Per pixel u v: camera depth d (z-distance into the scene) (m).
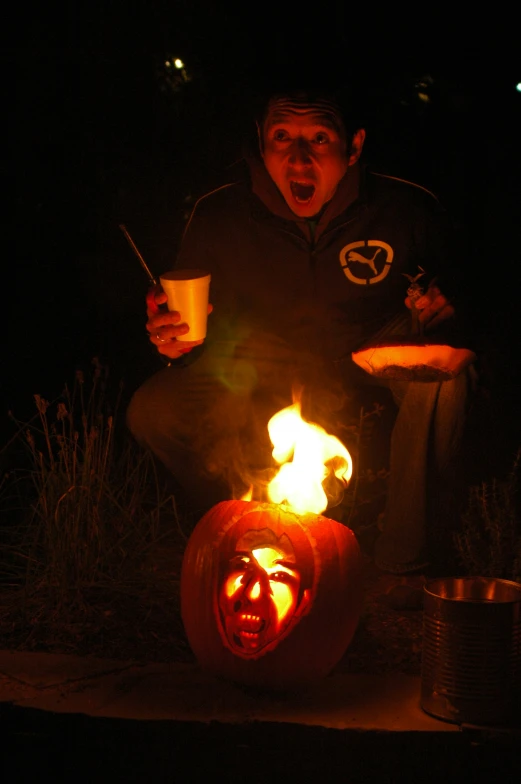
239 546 3.18
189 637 3.24
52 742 2.93
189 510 4.73
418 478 3.81
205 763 2.88
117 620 3.63
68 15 6.10
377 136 6.22
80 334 6.36
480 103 6.27
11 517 4.64
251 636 3.10
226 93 6.12
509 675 2.92
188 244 4.34
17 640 3.48
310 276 4.25
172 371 4.15
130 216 6.34
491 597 3.17
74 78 6.16
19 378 6.05
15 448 5.39
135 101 6.19
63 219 6.35
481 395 3.92
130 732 2.90
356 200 4.17
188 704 3.02
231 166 4.41
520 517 4.35
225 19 6.05
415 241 4.23
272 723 2.89
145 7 6.10
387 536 3.90
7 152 6.20
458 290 3.97
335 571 3.16
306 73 4.00
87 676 3.20
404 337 3.60
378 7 6.10
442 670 2.94
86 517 3.99
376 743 2.87
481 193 6.30
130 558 4.01
